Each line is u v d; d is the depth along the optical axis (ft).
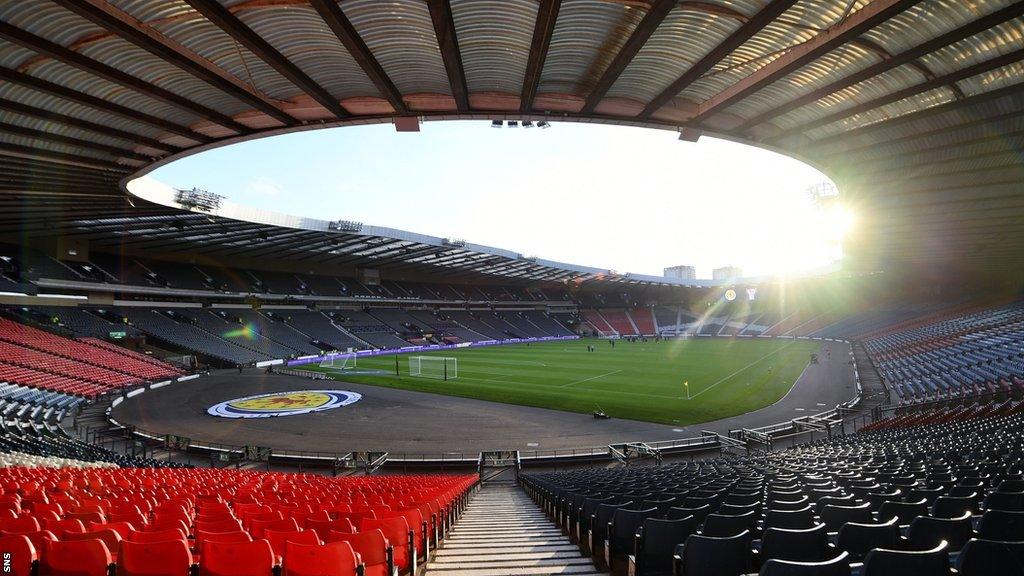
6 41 38.09
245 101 47.14
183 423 91.45
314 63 40.45
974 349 131.75
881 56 38.27
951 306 243.40
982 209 93.56
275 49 37.63
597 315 383.24
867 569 10.64
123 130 57.00
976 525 17.44
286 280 233.55
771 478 32.14
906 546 14.35
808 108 49.80
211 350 177.06
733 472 40.09
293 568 14.75
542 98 46.19
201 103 49.16
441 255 226.99
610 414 96.22
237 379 145.69
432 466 70.90
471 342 273.13
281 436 83.10
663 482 34.71
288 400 112.88
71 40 38.04
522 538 28.45
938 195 83.05
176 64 39.70
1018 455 33.65
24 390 96.94
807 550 13.91
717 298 396.37
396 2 32.91
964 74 40.65
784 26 35.14
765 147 58.59
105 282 166.40
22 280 145.07
